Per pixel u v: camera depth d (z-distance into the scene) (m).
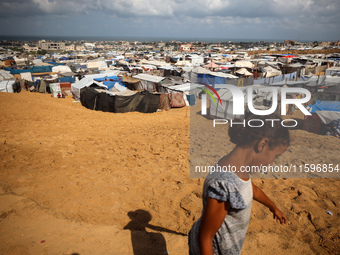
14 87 30.34
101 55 94.50
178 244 3.00
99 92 22.55
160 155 7.48
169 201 4.53
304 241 3.13
